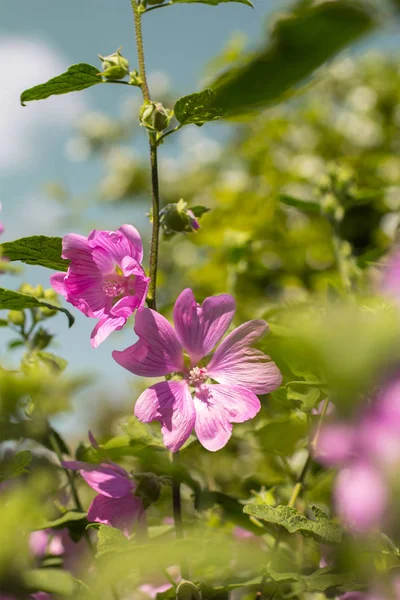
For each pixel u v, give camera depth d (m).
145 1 0.75
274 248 1.39
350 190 0.98
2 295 0.74
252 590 0.78
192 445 0.80
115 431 0.84
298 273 1.37
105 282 0.75
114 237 0.74
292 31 0.35
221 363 0.73
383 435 0.44
